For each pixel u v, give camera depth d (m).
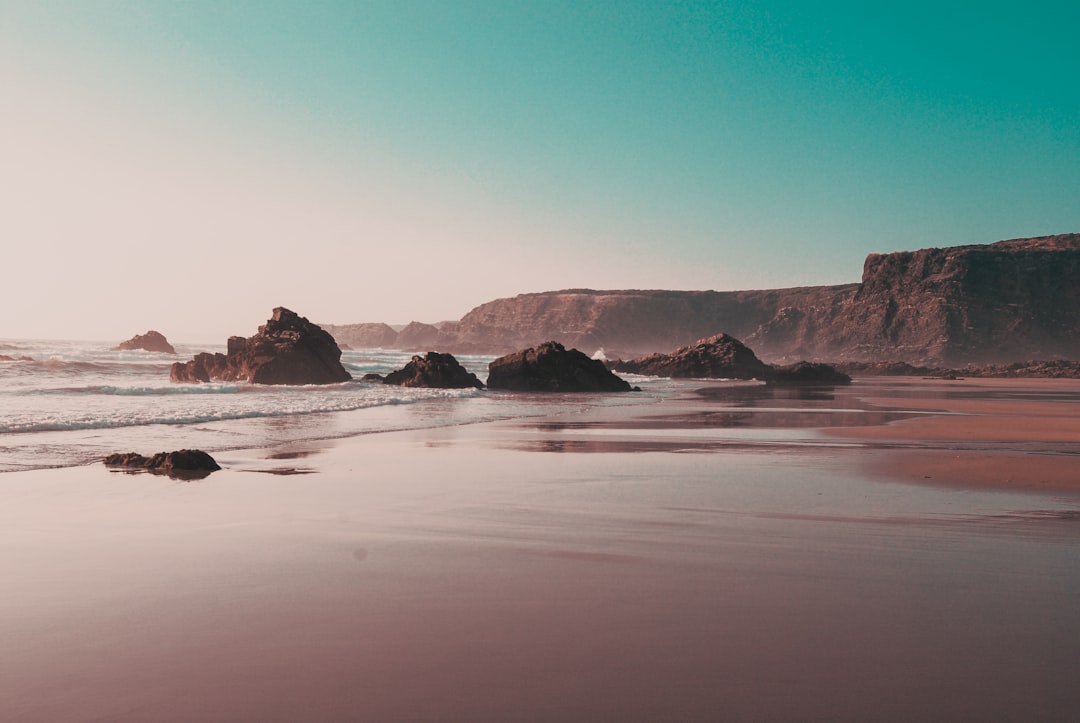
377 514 9.66
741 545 8.13
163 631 5.31
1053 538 8.53
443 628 5.42
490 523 9.18
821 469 14.15
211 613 5.71
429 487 11.84
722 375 92.19
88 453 15.30
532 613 5.79
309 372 50.84
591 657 4.89
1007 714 4.15
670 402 40.75
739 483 12.40
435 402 37.56
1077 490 11.84
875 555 7.72
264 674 4.59
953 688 4.48
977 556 7.70
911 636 5.36
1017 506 10.46
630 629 5.44
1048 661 4.92
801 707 4.20
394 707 4.16
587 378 55.41
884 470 14.04
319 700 4.23
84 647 5.00
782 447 18.11
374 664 4.75
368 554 7.61
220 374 50.41
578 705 4.20
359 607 5.88
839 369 137.88
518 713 4.09
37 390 33.31
